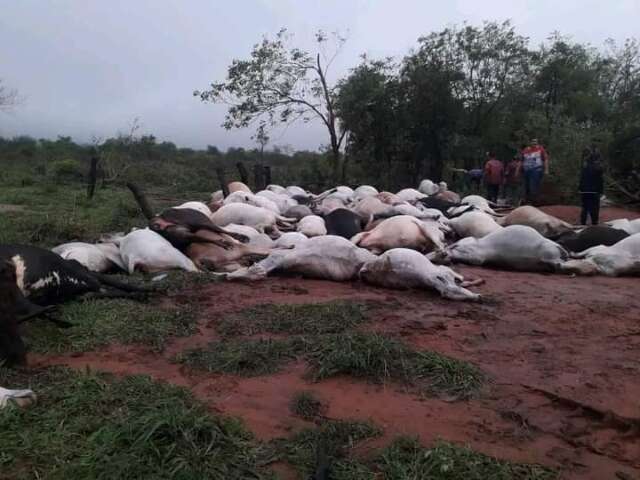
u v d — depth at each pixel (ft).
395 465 11.37
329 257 26.30
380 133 84.02
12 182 87.10
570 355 17.47
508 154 84.38
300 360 16.79
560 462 11.88
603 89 93.50
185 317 20.34
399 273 24.39
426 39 82.58
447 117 81.46
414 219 31.96
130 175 98.07
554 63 86.02
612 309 22.35
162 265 27.35
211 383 15.34
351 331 18.51
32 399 13.61
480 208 48.37
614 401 14.52
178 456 11.30
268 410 13.92
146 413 12.63
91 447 11.70
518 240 29.81
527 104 86.99
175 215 30.50
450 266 31.01
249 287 25.14
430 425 13.30
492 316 21.16
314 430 12.76
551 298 24.04
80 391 14.20
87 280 22.25
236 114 86.07
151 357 17.21
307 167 101.86
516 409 14.11
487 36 83.97
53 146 158.51
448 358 16.44
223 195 52.42
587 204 46.29
